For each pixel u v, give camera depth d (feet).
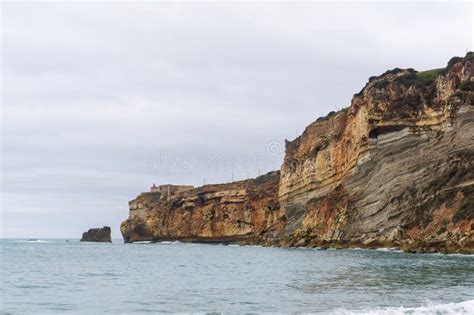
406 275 142.41
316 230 382.22
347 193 351.87
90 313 86.58
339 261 209.56
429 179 290.97
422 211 284.00
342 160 376.27
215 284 134.10
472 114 281.13
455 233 252.42
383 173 319.68
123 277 159.94
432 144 300.40
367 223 321.93
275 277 151.23
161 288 124.67
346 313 81.35
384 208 310.86
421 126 311.88
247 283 135.44
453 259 205.26
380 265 179.93
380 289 113.19
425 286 117.70
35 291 119.14
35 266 218.59
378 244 303.07
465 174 271.08
